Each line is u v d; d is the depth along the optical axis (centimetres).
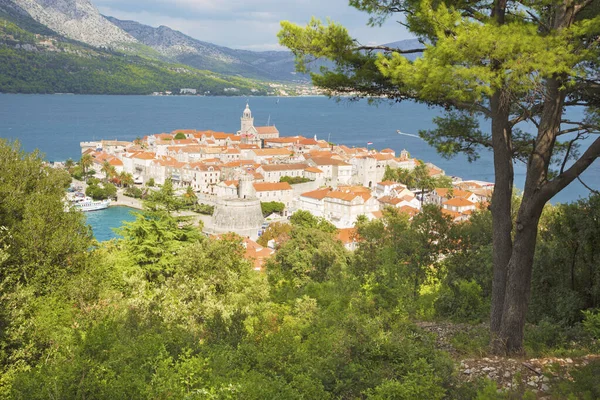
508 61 1711
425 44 2034
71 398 1795
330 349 2061
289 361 2073
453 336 2458
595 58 1709
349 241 10238
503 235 2156
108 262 4244
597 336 2003
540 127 1995
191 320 2891
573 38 1759
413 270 4584
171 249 4606
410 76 1866
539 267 3045
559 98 1948
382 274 4084
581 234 2834
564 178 1917
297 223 11500
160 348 2139
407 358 1923
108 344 2138
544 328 2356
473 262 4203
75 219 4253
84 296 3397
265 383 1797
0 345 2514
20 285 3078
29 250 3609
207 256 4188
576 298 2695
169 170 19888
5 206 3797
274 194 17075
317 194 15650
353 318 2216
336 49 2198
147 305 2945
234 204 14438
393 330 2255
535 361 1911
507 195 2144
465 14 2070
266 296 3700
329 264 6394
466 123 2561
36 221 3728
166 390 1794
